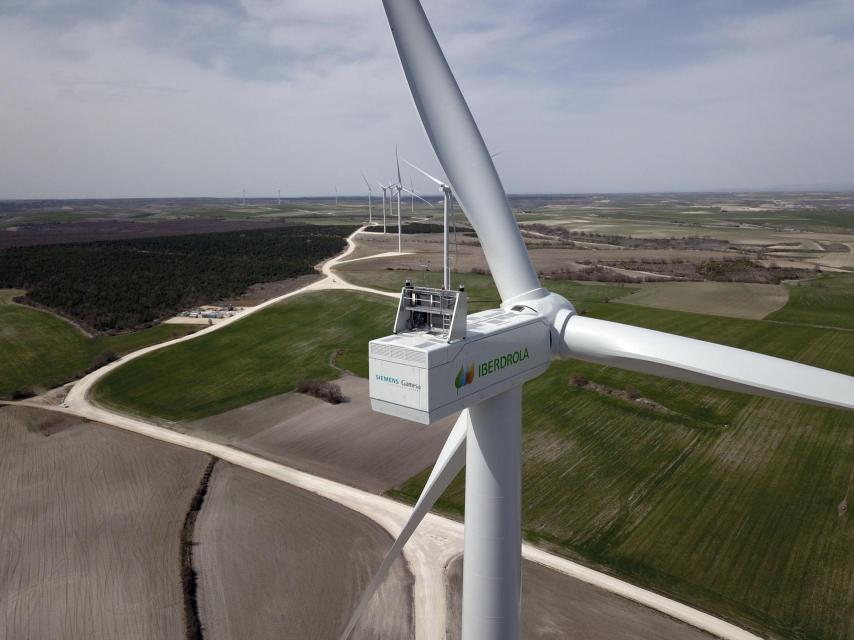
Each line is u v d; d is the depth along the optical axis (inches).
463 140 572.4
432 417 461.7
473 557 574.9
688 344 518.3
